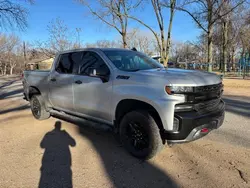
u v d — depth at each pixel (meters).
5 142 4.20
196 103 3.12
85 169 3.18
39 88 5.52
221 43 36.66
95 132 4.72
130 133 3.56
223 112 3.60
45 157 3.56
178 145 3.91
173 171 3.09
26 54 53.97
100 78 3.90
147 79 3.28
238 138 4.20
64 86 4.68
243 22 30.09
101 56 4.04
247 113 6.03
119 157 3.55
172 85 3.00
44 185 2.80
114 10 16.95
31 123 5.43
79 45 22.16
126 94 3.42
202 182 2.81
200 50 46.34
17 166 3.28
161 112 3.04
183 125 2.97
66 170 3.15
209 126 3.21
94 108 4.06
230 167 3.14
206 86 3.21
